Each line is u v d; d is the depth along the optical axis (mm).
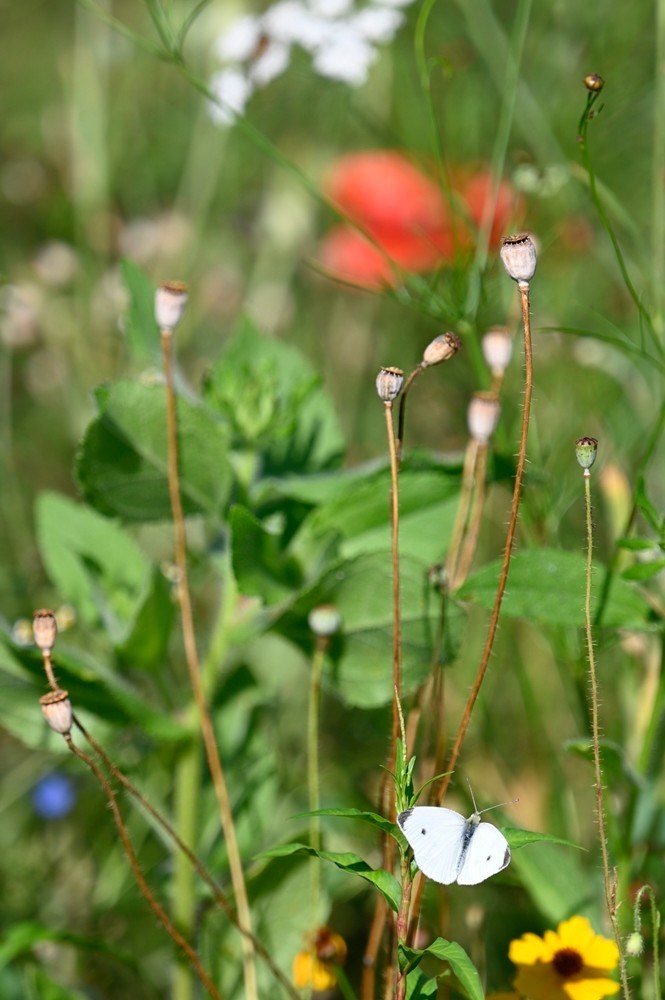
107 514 1737
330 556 1743
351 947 1882
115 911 1896
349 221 1868
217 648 1760
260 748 1814
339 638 1726
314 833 1713
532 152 2295
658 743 1792
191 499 1742
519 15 1926
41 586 2141
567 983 1625
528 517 1863
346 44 1936
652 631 1697
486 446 1706
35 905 1930
